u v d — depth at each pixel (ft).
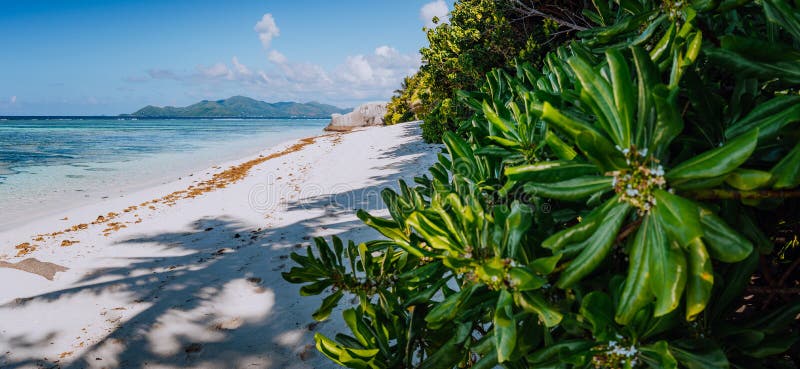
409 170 32.58
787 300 4.12
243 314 13.61
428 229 3.39
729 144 2.28
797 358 4.01
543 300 2.97
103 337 12.77
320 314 4.42
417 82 97.50
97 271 18.21
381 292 4.48
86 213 29.07
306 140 90.58
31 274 18.02
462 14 31.07
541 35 22.74
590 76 2.61
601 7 4.73
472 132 5.33
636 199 2.49
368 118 138.10
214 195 32.78
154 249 20.76
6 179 45.37
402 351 4.43
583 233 2.70
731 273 3.24
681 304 2.94
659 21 3.28
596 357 3.02
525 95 3.98
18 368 11.53
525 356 3.78
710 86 3.70
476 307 4.03
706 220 2.44
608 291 3.41
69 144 95.91
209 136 131.85
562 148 3.01
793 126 2.76
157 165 55.98
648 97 2.52
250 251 19.20
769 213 4.08
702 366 3.00
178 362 11.35
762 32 3.84
